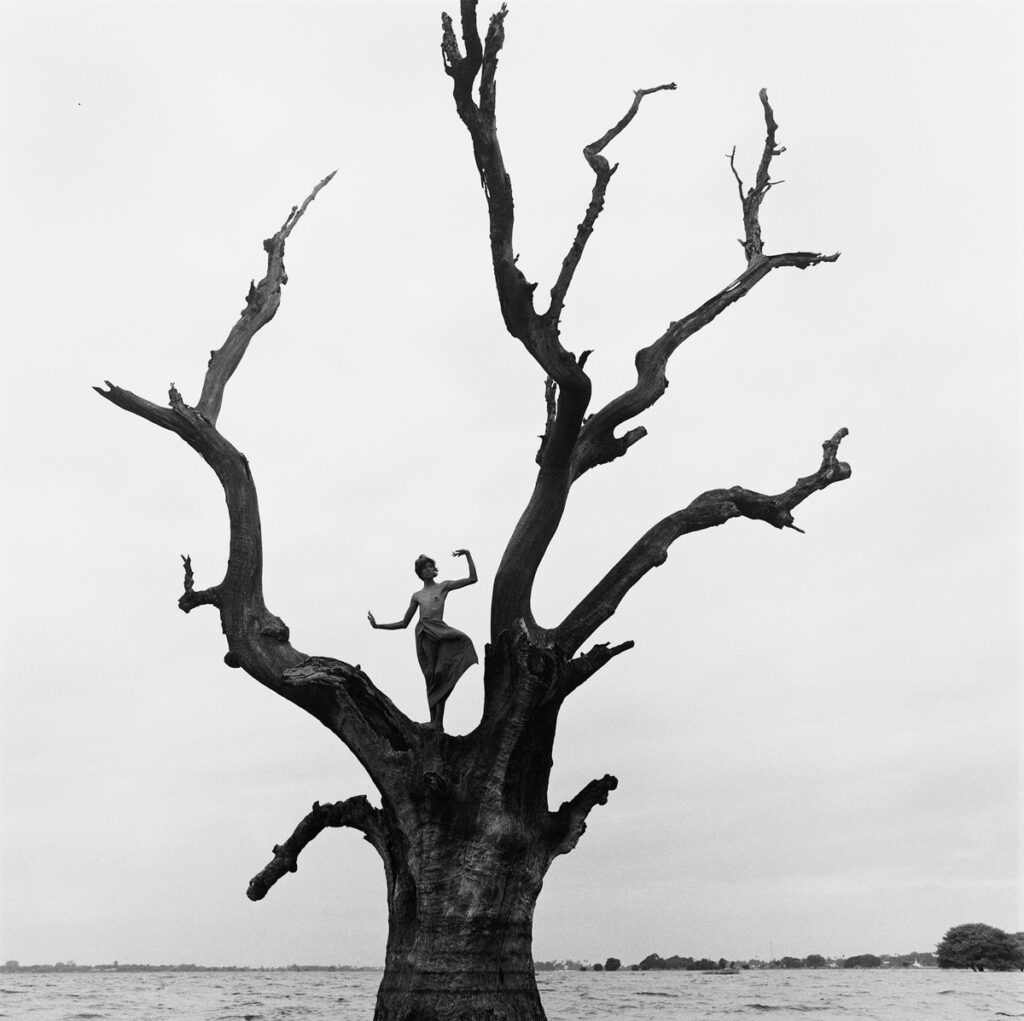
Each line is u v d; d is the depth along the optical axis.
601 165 17.20
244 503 17.50
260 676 16.92
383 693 16.75
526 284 16.55
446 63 16.11
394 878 16.23
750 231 21.41
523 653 15.90
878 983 67.12
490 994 14.87
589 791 16.92
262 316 20.28
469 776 15.75
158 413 17.88
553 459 17.42
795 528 19.25
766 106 22.00
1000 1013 32.47
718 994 51.44
